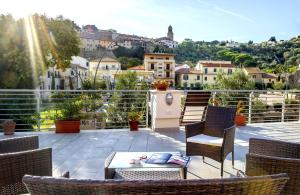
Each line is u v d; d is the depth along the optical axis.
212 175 3.50
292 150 2.44
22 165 2.09
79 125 6.05
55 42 19.36
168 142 5.19
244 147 4.84
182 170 2.57
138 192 1.09
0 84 16.61
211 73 42.22
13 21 16.89
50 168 2.27
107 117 7.46
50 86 26.52
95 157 4.21
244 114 7.53
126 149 4.68
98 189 1.08
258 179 1.15
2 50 16.58
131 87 19.05
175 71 43.72
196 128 3.98
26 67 17.28
